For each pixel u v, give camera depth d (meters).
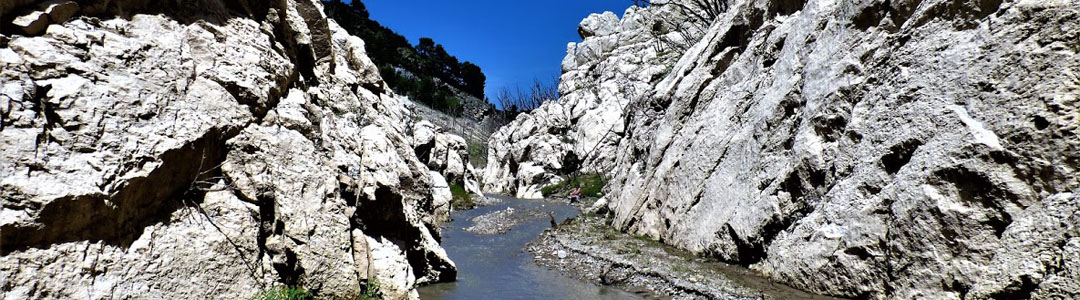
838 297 10.37
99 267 6.77
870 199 10.23
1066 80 8.05
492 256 17.17
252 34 11.11
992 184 8.35
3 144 6.25
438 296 12.12
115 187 6.96
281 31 12.95
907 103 10.30
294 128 10.36
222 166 8.84
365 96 18.19
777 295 10.87
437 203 25.12
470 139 80.44
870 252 9.85
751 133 15.03
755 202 13.41
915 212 9.21
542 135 52.62
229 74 9.55
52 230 6.41
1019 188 8.09
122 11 8.69
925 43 10.50
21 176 6.25
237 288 8.05
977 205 8.53
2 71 6.62
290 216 9.16
